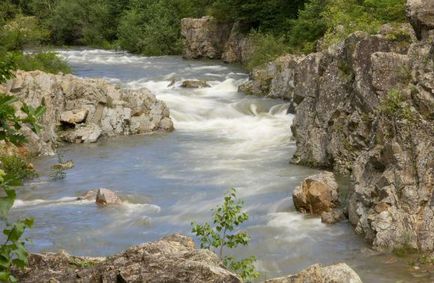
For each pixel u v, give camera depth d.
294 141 21.48
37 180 17.61
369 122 16.39
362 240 12.30
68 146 21.84
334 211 13.48
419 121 12.47
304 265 11.30
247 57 38.31
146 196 15.72
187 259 6.52
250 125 24.20
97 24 57.44
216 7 43.62
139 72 36.28
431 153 12.12
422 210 11.84
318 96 18.27
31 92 21.94
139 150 21.02
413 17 14.81
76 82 23.81
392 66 15.49
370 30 18.94
